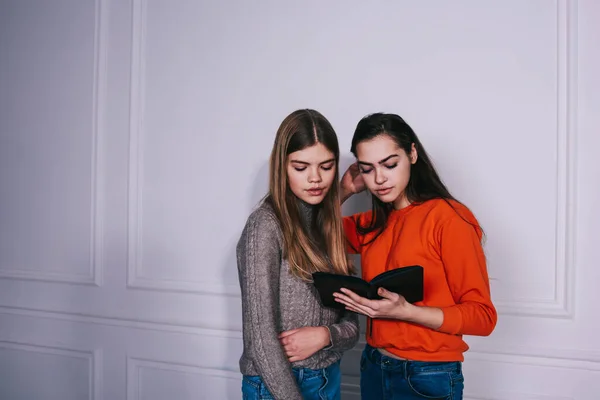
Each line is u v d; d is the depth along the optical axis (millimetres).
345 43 2264
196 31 2531
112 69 2689
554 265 1998
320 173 1445
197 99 2521
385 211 1639
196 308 2490
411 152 1534
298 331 1396
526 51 2025
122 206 2658
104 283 2684
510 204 2047
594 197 1949
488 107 2072
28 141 2895
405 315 1364
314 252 1486
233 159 2445
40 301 2836
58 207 2811
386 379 1494
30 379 2840
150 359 2566
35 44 2891
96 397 2676
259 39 2408
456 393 1441
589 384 1941
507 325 2047
